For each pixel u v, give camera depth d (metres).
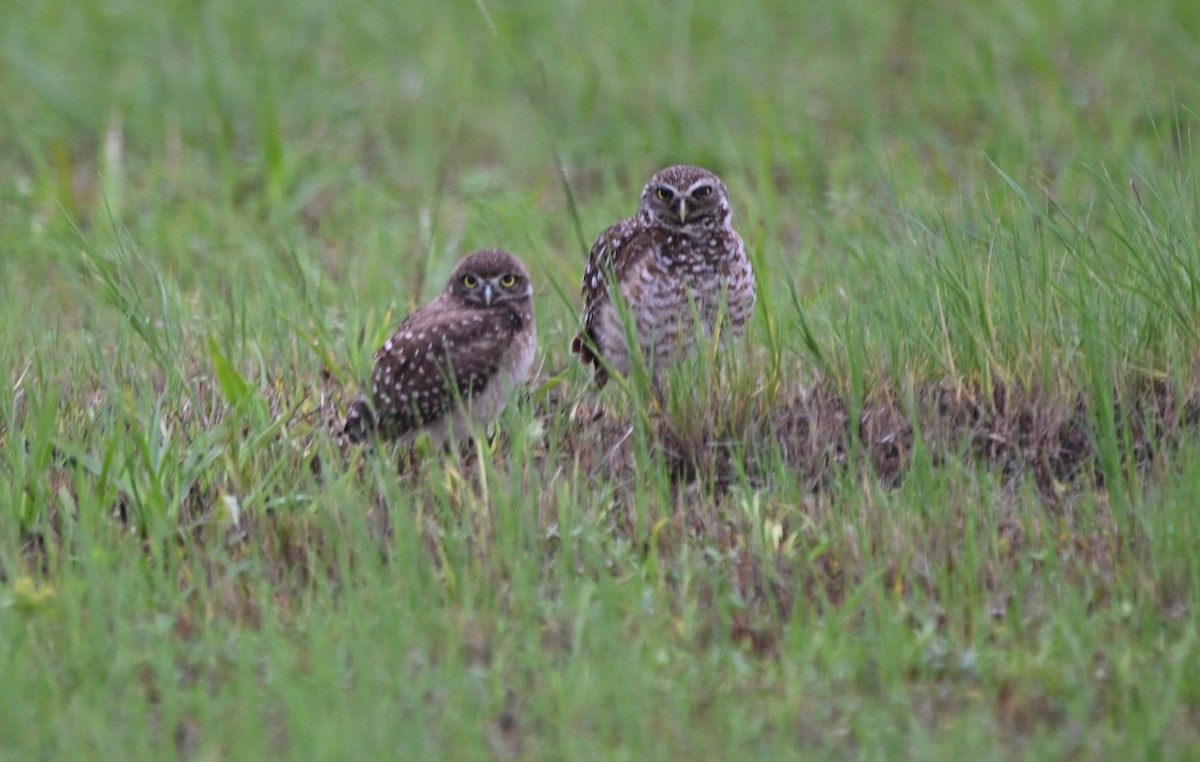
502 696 8.53
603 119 20.53
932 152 18.95
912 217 13.41
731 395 11.62
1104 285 11.95
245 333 13.16
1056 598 9.41
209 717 8.27
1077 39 21.80
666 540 10.26
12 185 18.64
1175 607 9.33
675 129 19.59
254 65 21.72
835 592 9.73
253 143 20.22
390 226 17.52
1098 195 15.66
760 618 9.38
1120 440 11.16
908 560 9.82
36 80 20.84
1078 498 10.62
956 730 8.11
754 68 21.66
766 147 17.77
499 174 19.19
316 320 13.56
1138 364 11.51
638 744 8.00
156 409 10.91
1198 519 9.82
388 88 21.80
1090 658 8.79
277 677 8.43
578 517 10.27
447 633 9.05
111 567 9.74
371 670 8.55
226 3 23.81
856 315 12.47
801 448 11.39
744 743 8.16
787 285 14.02
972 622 9.17
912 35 23.19
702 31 23.05
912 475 10.50
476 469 11.14
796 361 12.45
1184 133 18.66
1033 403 11.36
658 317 12.63
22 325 14.12
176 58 22.44
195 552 9.84
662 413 11.71
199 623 9.27
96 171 19.38
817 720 8.34
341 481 10.44
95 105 20.91
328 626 9.09
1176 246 12.02
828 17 23.30
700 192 12.46
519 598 9.37
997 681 8.70
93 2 24.20
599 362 12.87
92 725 8.16
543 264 14.33
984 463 11.00
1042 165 18.00
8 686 8.36
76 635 8.87
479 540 10.09
